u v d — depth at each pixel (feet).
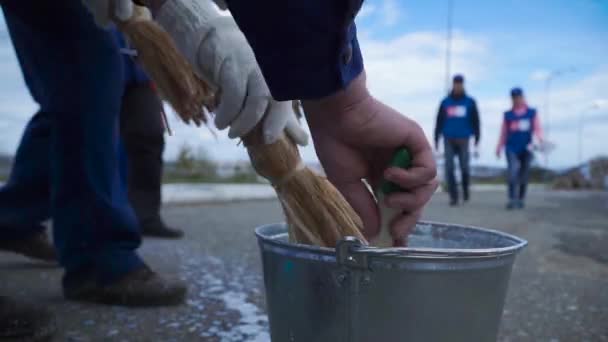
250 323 5.50
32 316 4.76
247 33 2.62
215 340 5.01
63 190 5.82
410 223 3.28
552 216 17.22
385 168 3.34
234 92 2.97
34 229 7.43
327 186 3.22
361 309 2.92
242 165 31.22
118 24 3.67
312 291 3.10
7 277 7.18
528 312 6.29
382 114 3.06
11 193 7.07
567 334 5.53
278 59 2.62
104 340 4.93
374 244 3.36
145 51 3.54
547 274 8.31
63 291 6.16
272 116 3.06
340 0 2.48
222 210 16.87
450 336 2.99
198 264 8.34
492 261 3.03
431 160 3.14
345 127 3.07
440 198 26.99
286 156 3.19
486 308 3.10
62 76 5.51
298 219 3.24
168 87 3.52
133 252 6.08
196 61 3.06
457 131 21.54
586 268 8.76
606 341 5.33
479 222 15.14
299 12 2.49
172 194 19.80
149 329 5.25
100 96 5.65
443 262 2.87
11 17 5.40
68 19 5.30
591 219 16.30
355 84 2.93
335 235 3.18
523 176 20.45
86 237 5.88
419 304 2.90
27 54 5.57
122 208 5.96
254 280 7.34
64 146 5.70
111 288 5.89
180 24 3.04
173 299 6.02
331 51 2.59
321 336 3.10
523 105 20.26
